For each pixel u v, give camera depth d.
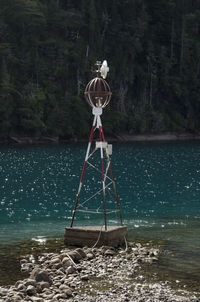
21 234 17.17
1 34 117.75
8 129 107.44
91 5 131.50
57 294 10.30
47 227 18.64
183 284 11.25
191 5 158.12
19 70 117.88
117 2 140.25
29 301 9.87
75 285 11.04
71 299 10.16
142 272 12.20
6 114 105.19
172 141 118.38
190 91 141.38
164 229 18.23
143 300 10.10
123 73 129.88
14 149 81.00
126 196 29.36
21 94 111.06
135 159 62.12
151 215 21.92
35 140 108.75
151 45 139.00
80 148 85.62
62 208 24.09
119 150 80.69
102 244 14.68
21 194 29.73
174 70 144.25
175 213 22.53
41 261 13.14
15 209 23.64
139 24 138.50
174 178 40.66
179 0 148.75
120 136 122.62
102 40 134.62
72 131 114.75
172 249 14.77
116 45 135.75
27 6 120.06
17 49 119.81
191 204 25.83
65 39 131.12
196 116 140.88
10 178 39.06
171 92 139.75
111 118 119.75
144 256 13.80
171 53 142.62
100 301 10.05
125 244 15.38
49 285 11.08
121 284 11.20
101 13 137.62
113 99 127.75
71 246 15.05
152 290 10.77
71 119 116.75
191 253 14.23
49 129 112.38
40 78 119.88
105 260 13.30
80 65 125.44
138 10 143.88
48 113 113.75
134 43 135.00
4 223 19.64
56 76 122.56
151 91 133.38
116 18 137.38
